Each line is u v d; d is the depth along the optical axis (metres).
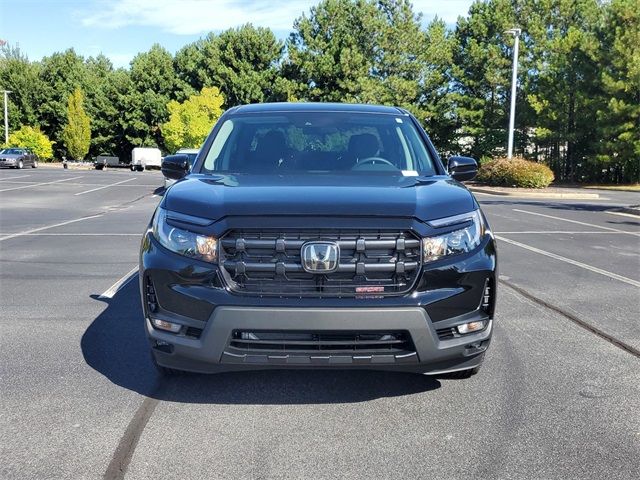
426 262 3.69
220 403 4.09
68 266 8.91
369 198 3.89
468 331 3.80
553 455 3.41
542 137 43.34
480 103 48.84
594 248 11.08
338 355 3.62
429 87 52.25
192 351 3.68
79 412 3.92
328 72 56.19
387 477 3.17
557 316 6.35
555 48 42.91
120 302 6.77
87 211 17.89
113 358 4.94
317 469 3.25
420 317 3.60
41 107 78.19
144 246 4.02
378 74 55.34
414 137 5.32
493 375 4.62
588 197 27.23
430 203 3.92
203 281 3.68
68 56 80.69
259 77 64.31
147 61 73.00
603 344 5.41
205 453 3.41
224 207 3.80
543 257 10.00
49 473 3.19
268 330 3.57
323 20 59.00
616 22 39.44
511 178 32.03
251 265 3.64
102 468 3.24
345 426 3.76
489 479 3.16
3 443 3.51
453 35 53.88
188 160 5.23
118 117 74.69
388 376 4.58
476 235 3.93
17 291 7.29
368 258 3.65
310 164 4.90
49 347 5.20
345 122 5.34
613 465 3.31
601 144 39.91
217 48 67.50
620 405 4.09
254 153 5.01
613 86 38.12
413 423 3.81
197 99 62.28
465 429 3.73
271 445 3.52
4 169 50.78
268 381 4.47
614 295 7.31
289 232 3.66
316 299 3.59
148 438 3.58
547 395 4.25
